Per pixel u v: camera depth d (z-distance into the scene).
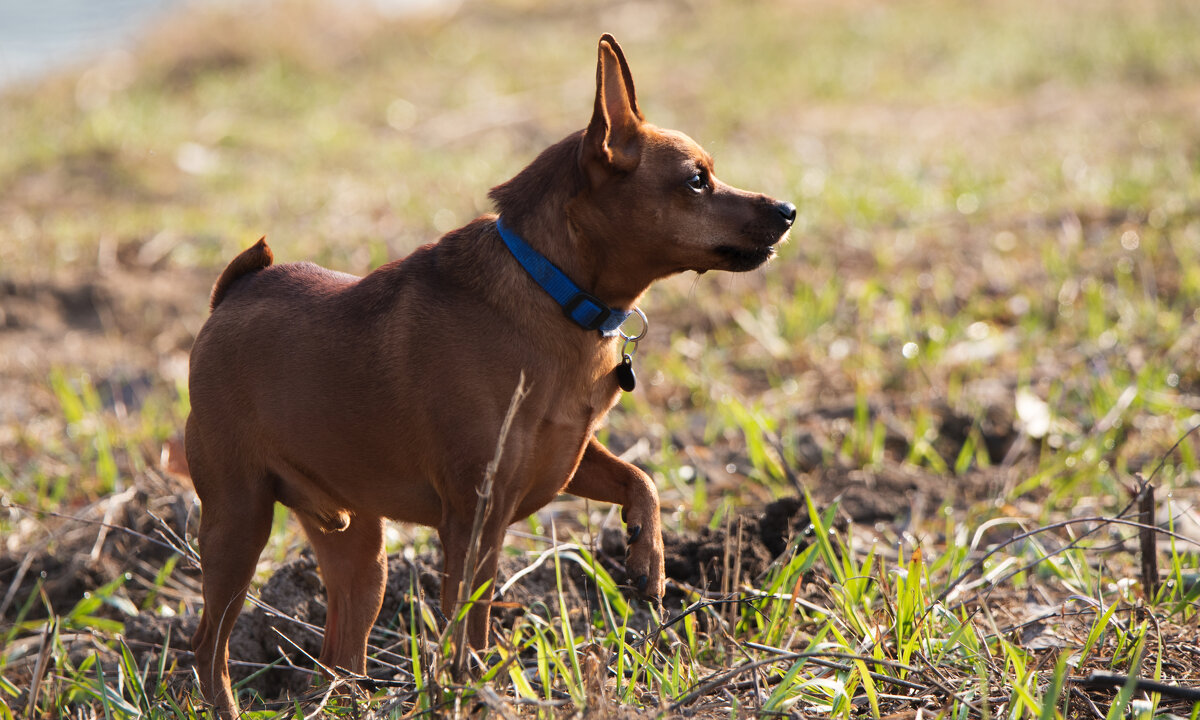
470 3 35.47
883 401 9.98
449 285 5.56
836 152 19.12
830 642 6.04
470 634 5.43
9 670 7.00
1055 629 6.13
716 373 10.84
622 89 5.59
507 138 21.75
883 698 5.22
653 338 11.93
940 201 15.36
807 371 10.89
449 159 19.88
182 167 20.09
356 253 14.48
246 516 5.95
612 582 6.21
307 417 5.71
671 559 6.79
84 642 7.07
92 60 30.09
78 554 7.96
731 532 6.89
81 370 11.83
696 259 5.68
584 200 5.53
